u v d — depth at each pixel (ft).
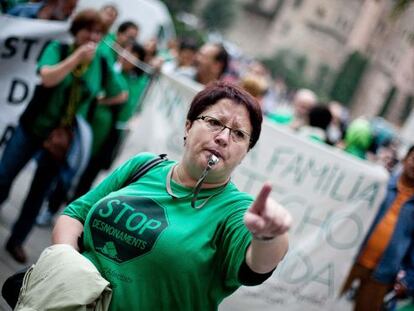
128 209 5.12
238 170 12.30
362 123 16.22
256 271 4.45
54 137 11.18
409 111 167.53
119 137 13.24
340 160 12.19
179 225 4.93
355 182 12.23
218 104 5.21
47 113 11.13
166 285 4.83
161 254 4.83
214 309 4.99
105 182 5.76
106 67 11.90
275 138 12.20
